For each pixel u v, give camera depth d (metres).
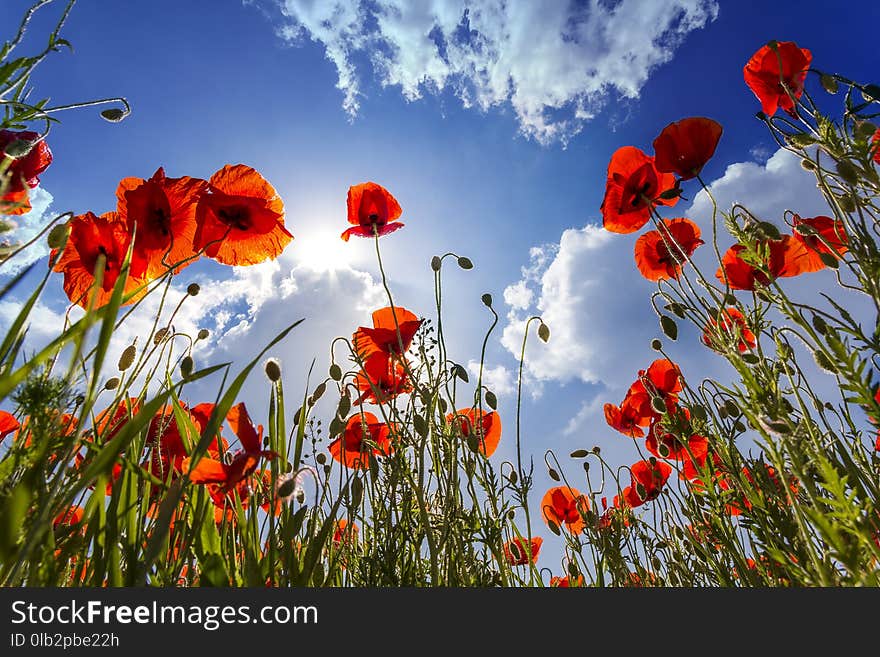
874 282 0.23
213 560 0.22
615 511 0.49
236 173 0.41
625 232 0.49
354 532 0.38
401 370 0.42
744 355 0.25
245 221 0.39
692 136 0.42
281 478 0.25
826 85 0.30
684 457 0.45
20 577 0.17
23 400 0.16
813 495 0.19
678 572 0.44
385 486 0.37
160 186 0.32
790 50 0.38
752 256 0.27
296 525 0.26
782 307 0.25
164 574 0.24
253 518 0.25
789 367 0.27
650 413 0.49
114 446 0.15
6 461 0.16
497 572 0.36
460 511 0.36
